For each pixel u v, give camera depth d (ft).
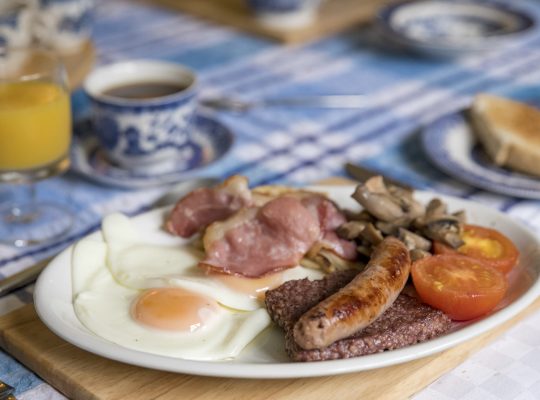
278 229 2.46
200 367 2.10
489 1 4.25
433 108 3.59
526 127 3.15
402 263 2.30
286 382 2.21
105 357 2.18
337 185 2.82
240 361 2.23
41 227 2.84
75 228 2.84
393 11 4.14
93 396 2.18
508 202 2.96
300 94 3.71
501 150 3.05
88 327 2.25
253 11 4.28
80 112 3.50
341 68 3.95
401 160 3.22
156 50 4.08
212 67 3.94
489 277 2.34
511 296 2.39
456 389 2.27
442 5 4.22
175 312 2.27
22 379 2.29
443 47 3.85
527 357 2.35
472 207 2.64
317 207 2.55
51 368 2.24
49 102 2.79
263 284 2.39
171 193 2.92
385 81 3.83
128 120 3.00
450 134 3.23
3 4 3.26
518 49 4.22
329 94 3.71
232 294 2.36
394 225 2.52
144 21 4.42
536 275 2.39
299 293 2.30
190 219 2.57
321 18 4.30
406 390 2.23
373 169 3.15
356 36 4.28
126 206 2.96
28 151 2.79
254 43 4.19
